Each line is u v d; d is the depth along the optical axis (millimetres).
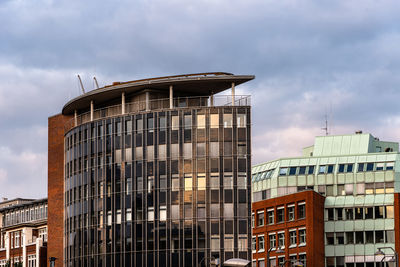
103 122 131250
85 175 132875
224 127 124562
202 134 124875
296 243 150625
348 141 166625
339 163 158250
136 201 126375
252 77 124875
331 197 155375
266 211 158250
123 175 128000
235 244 122438
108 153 130000
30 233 164625
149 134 126875
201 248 122625
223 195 123375
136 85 127188
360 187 154375
